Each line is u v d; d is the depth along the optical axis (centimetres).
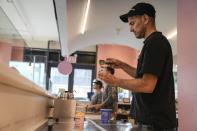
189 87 208
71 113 298
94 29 593
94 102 554
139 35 183
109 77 167
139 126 174
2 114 101
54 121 265
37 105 201
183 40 223
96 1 452
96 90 569
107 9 487
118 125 252
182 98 222
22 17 731
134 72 210
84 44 693
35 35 909
